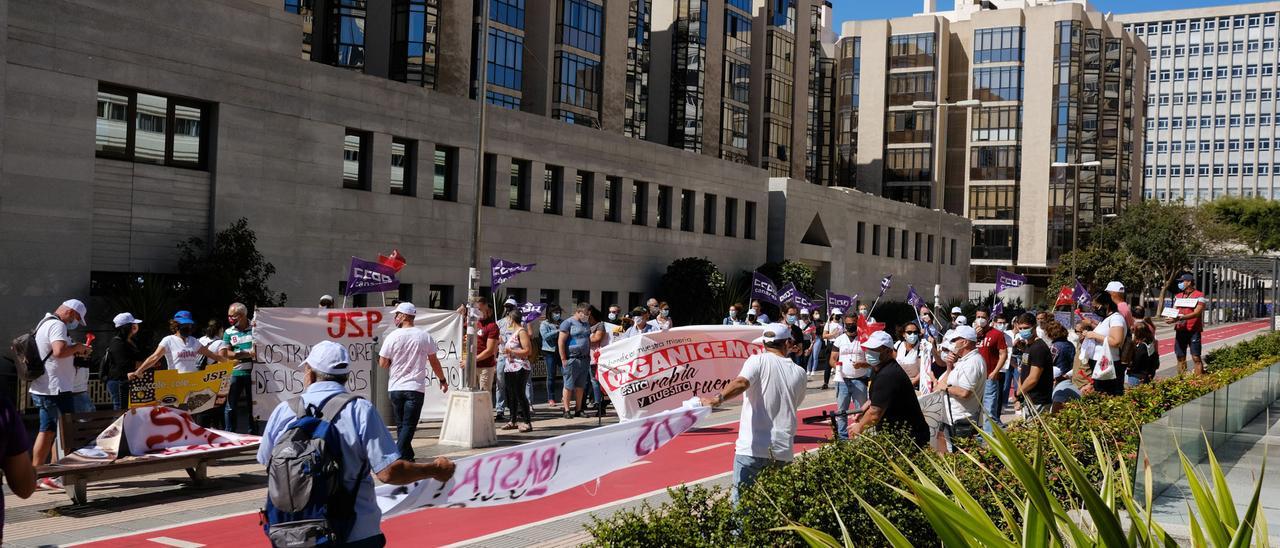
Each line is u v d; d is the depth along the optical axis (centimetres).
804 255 5506
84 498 1115
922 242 6994
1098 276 8325
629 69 5406
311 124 2867
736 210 4931
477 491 753
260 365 1688
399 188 3219
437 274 3309
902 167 9400
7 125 2192
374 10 4234
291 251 2812
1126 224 8588
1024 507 471
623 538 585
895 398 957
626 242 4188
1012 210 9381
